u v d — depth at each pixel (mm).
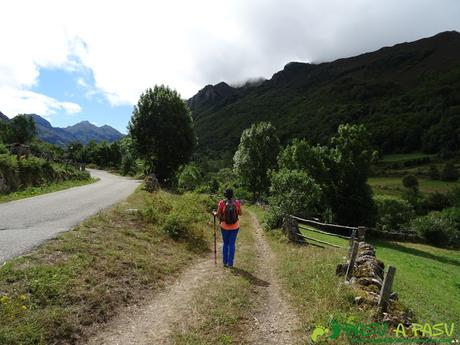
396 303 7059
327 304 7125
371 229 43625
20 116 89500
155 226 13172
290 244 15914
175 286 8492
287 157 41625
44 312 5766
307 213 23953
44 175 25609
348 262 9484
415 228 49812
